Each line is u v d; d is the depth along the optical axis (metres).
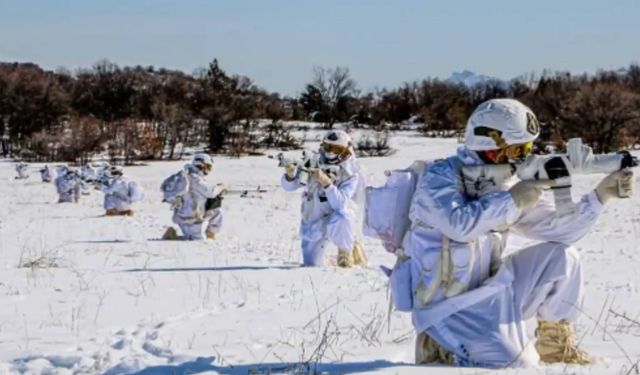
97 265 14.38
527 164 6.03
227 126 75.56
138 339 7.80
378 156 64.44
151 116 92.00
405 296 6.38
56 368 6.65
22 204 34.41
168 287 11.56
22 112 83.62
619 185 6.07
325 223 14.52
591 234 20.75
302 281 12.20
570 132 69.25
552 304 6.27
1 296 10.73
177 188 20.22
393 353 6.87
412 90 115.56
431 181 6.15
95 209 31.53
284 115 106.94
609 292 10.96
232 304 10.07
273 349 7.12
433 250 6.20
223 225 24.16
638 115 69.38
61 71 122.31
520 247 6.46
